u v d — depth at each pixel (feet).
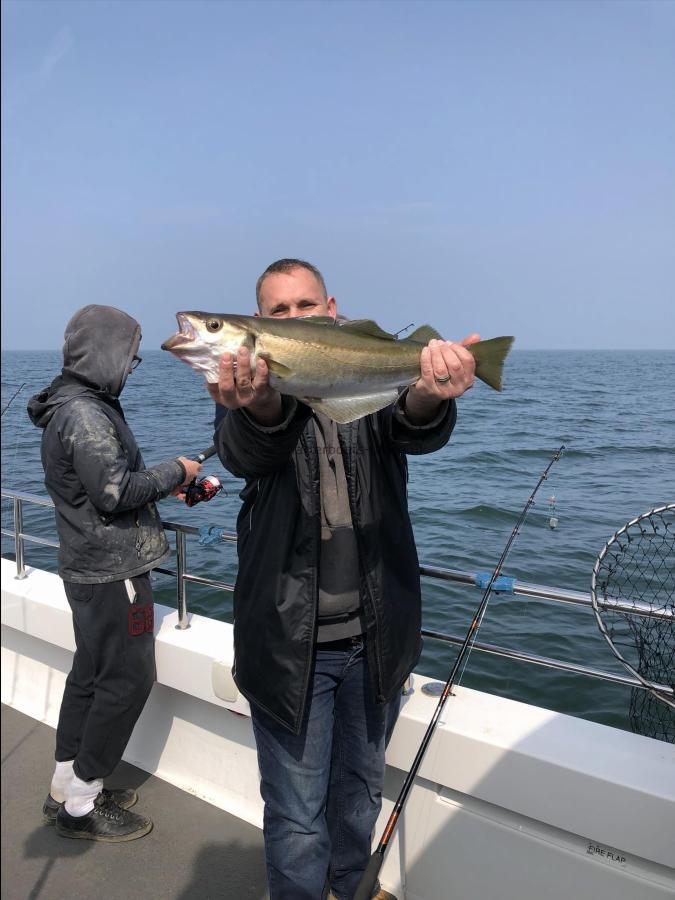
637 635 6.98
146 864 8.14
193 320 5.79
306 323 5.98
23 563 11.87
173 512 25.63
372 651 6.08
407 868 7.61
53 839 8.54
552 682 13.32
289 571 5.95
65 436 7.96
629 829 6.14
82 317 8.50
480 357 6.15
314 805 6.03
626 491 27.78
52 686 11.38
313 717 6.08
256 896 7.66
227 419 5.68
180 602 9.75
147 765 10.07
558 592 7.05
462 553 20.34
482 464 34.71
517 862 6.92
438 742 7.14
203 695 8.98
